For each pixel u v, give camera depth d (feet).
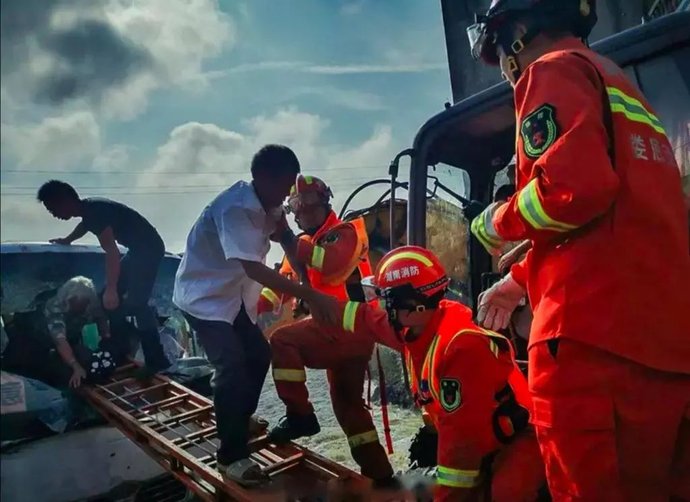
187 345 10.25
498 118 8.23
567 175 4.43
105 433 8.02
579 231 4.88
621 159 4.81
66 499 7.47
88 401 8.35
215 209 7.03
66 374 8.13
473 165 9.22
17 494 7.08
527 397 6.30
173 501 8.16
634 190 4.77
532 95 4.88
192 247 7.39
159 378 9.48
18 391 7.47
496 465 6.19
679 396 4.87
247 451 6.95
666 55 6.72
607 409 4.75
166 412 8.75
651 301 4.75
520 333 7.72
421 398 6.50
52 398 7.77
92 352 8.82
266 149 6.86
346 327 7.03
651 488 4.99
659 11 9.75
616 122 4.84
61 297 8.25
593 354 4.78
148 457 8.27
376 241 9.07
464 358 5.94
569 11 5.26
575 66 4.86
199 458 7.33
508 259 6.95
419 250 6.32
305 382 7.71
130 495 7.89
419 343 6.34
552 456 5.06
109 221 7.90
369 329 6.95
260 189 6.93
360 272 8.21
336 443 8.54
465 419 5.96
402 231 9.14
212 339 7.20
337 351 7.55
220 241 7.02
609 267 4.77
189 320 7.44
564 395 4.85
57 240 8.01
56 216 6.39
